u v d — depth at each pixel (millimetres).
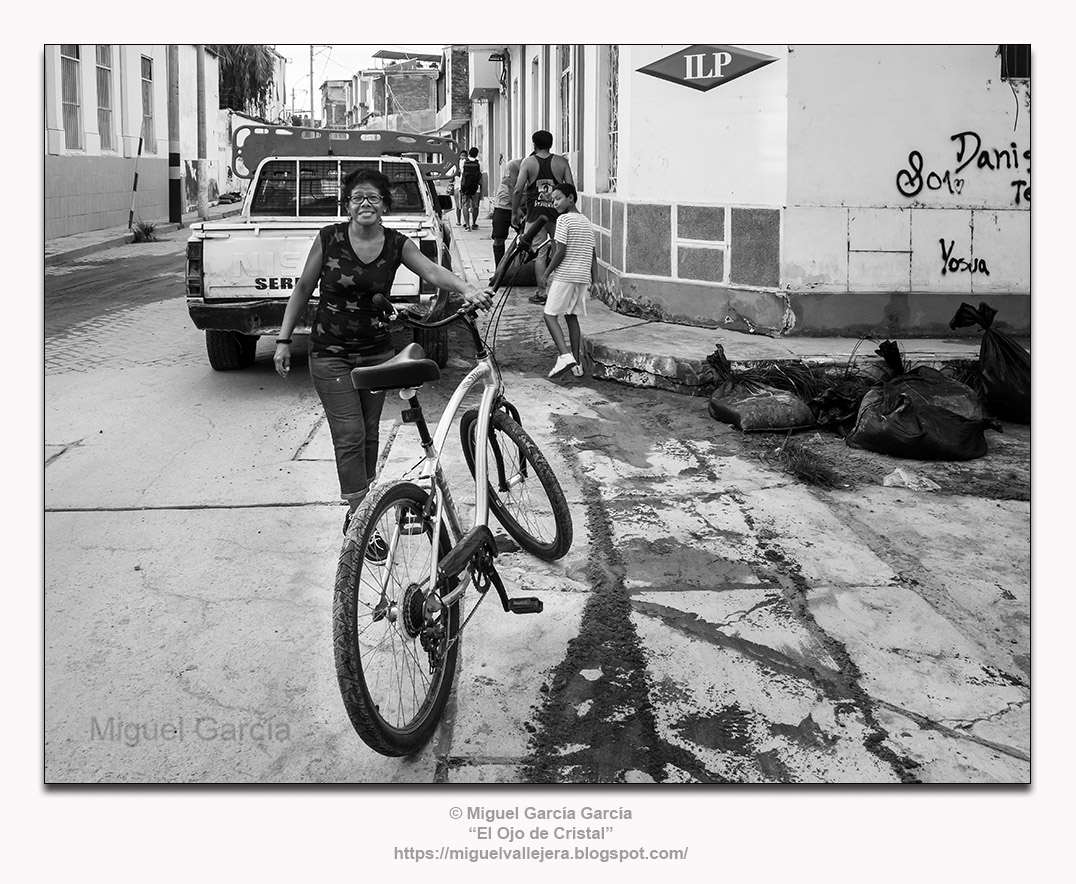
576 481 5797
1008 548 4875
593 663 3820
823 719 3494
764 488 5695
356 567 3025
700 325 9070
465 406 7242
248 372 8531
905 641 3994
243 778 3191
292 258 7594
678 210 9078
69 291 13703
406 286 7543
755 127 8375
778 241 8359
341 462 4645
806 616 4180
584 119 12227
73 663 3801
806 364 7449
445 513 3719
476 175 23641
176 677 3727
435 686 3432
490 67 26734
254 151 9641
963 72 8219
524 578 4531
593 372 8281
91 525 5113
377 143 9711
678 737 3393
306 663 3824
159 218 26797
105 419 7043
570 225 7934
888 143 8266
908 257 8383
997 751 3334
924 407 6156
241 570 4602
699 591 4402
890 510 5367
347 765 3260
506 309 11344
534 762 3266
